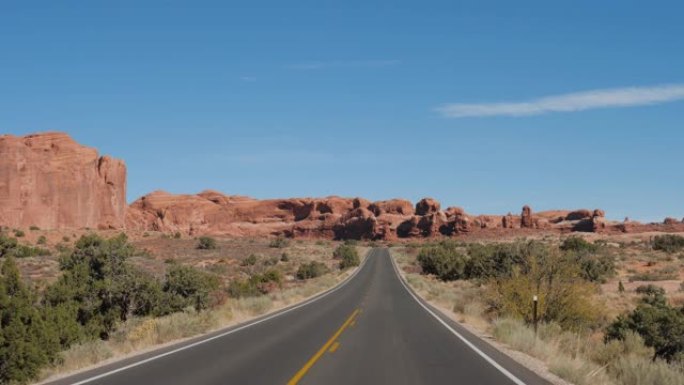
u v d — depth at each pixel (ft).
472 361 46.65
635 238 510.58
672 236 342.64
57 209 394.73
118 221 447.01
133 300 93.20
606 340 75.97
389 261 378.53
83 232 370.32
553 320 75.46
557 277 77.36
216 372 41.19
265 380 38.04
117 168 457.68
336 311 103.71
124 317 91.86
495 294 85.76
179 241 401.29
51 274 174.50
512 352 52.75
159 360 47.78
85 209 417.90
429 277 248.73
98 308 86.53
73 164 415.03
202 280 105.19
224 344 58.13
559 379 38.91
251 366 43.80
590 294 77.82
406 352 51.93
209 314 80.94
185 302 99.25
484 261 185.88
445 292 142.51
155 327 66.23
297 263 326.24
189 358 48.52
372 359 47.50
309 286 172.55
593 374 39.63
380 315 95.20
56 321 63.26
